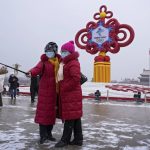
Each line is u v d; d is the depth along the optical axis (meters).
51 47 6.30
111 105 19.19
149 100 26.64
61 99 6.06
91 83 37.81
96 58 41.22
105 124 9.28
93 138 6.91
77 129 6.17
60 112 6.19
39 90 6.32
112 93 33.38
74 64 5.95
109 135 7.36
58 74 6.04
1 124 8.58
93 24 40.88
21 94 31.19
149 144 6.46
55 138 6.69
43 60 6.33
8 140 6.41
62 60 6.11
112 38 39.53
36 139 6.57
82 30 41.50
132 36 38.69
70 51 6.04
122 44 39.12
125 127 8.77
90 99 27.69
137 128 8.65
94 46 40.78
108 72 41.03
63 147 5.92
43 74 6.29
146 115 12.70
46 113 6.20
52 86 6.23
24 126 8.30
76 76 5.89
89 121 9.89
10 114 11.05
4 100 19.17
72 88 5.98
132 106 18.86
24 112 11.92
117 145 6.26
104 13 40.16
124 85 38.28
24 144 6.08
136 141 6.73
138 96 26.92
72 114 5.96
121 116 11.91
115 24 39.38
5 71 15.12
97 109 15.18
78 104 6.05
